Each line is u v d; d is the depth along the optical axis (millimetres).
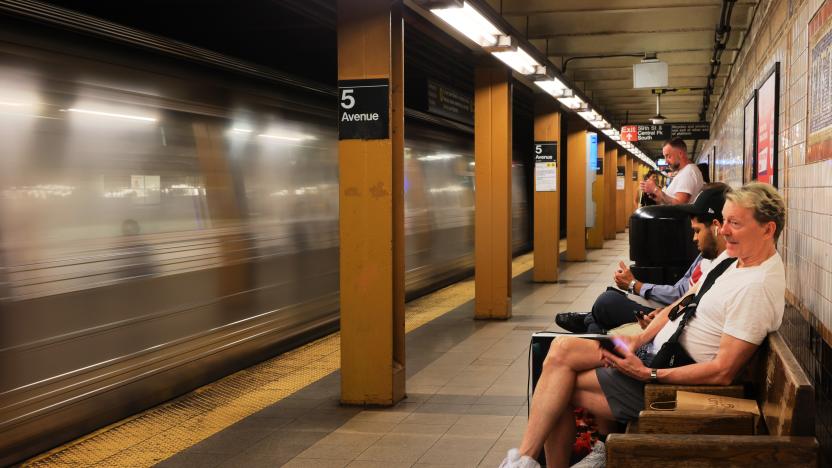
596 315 4836
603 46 11219
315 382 6156
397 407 5305
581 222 16203
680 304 3525
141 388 5434
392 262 5352
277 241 7438
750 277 3096
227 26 8938
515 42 7297
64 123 4906
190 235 6090
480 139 8867
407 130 11180
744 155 8719
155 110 5785
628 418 3316
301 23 8734
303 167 8047
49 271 4691
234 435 4758
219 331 6426
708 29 9406
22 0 4555
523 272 14344
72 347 4828
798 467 2424
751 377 3236
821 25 3738
